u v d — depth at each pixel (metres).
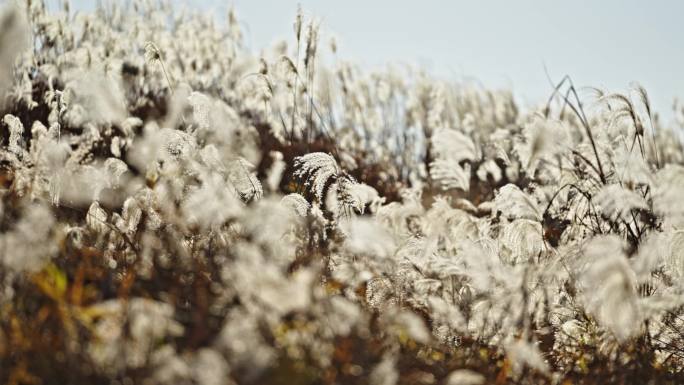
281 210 3.88
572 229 5.30
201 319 3.02
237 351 2.56
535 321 4.43
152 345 2.67
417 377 3.30
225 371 2.49
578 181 5.46
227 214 4.16
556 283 4.58
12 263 2.98
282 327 2.98
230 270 3.20
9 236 3.04
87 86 5.91
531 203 5.05
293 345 2.90
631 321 3.65
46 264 3.17
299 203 4.48
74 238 4.03
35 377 2.67
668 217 4.72
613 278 3.43
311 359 2.90
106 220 4.57
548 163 6.03
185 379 2.49
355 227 4.51
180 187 4.69
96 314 2.90
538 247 4.90
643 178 4.81
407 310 4.34
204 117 5.67
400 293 4.43
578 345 4.42
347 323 3.07
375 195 6.09
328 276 4.41
